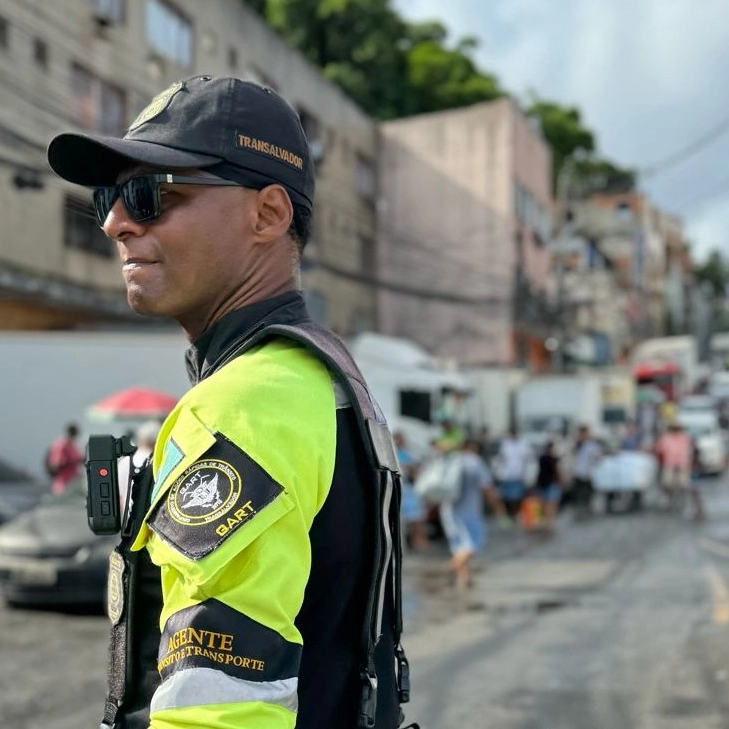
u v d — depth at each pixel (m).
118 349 12.75
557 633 6.50
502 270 27.38
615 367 35.38
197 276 1.17
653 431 33.47
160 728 0.92
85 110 14.85
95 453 1.19
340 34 31.56
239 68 20.22
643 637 6.29
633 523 15.02
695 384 46.53
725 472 27.52
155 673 1.06
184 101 1.17
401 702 1.26
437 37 36.06
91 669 5.69
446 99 33.88
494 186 27.53
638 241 54.69
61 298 14.58
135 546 1.04
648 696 4.89
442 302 27.77
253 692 0.92
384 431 1.21
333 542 1.07
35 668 5.71
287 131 1.21
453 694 5.01
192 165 1.13
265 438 0.99
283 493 0.97
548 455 14.17
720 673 5.29
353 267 26.36
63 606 7.71
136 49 16.39
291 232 1.24
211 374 1.17
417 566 10.32
